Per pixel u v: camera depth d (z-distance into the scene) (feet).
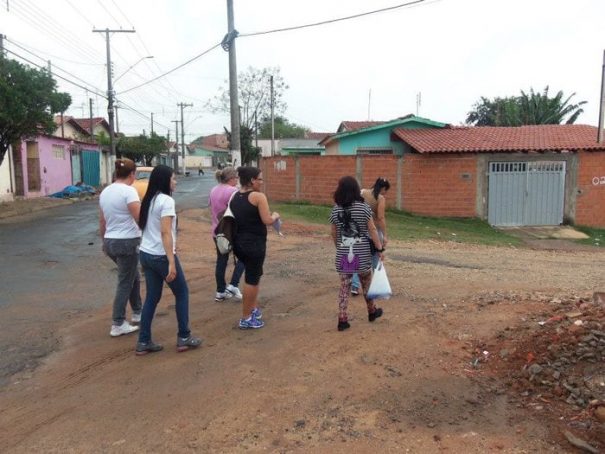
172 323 19.33
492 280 25.68
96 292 24.84
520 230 63.26
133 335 18.28
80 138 133.69
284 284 25.05
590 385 12.51
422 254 36.32
